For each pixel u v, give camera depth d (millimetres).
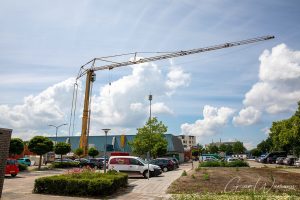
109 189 16078
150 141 56844
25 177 27531
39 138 39562
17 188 18734
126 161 27859
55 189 16125
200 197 13930
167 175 30516
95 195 15695
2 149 11508
